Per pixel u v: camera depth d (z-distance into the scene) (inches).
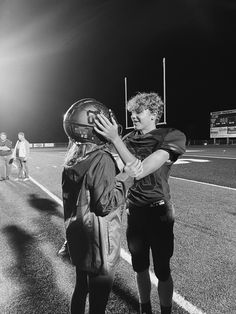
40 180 426.3
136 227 93.0
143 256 94.7
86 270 71.6
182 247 166.2
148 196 88.5
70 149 77.4
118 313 109.6
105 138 72.1
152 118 91.7
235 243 171.2
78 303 79.5
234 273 136.7
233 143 1587.1
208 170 470.6
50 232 199.6
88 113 70.3
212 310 109.9
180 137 86.0
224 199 275.1
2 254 163.9
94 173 68.4
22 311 113.0
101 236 69.9
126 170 71.2
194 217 220.8
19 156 424.8
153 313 109.3
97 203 68.6
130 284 129.3
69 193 72.8
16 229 206.8
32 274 140.9
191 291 122.3
